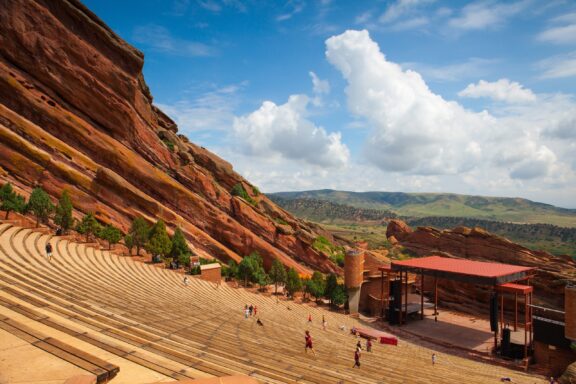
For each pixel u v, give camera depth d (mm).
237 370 12180
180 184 66625
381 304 58938
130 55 61438
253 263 59312
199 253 61812
